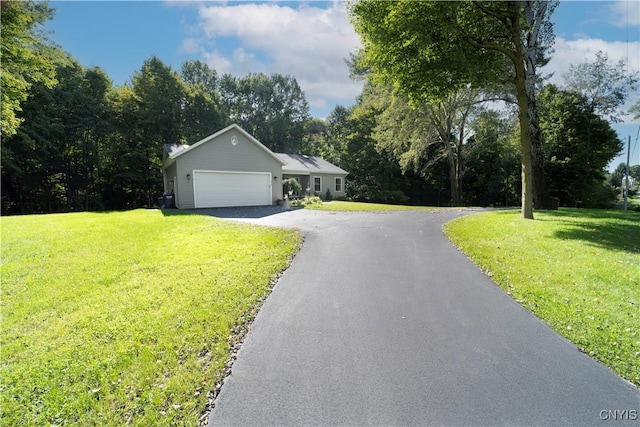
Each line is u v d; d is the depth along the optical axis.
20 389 2.52
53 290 4.59
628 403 2.24
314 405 2.29
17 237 7.62
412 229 8.75
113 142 24.39
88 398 2.39
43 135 20.56
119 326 3.45
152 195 26.97
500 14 8.89
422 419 2.13
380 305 3.91
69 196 23.52
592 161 22.14
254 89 43.81
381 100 20.16
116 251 6.56
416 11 8.02
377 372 2.63
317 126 47.59
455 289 4.38
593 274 4.63
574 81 21.77
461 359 2.78
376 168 29.30
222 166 16.75
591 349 2.88
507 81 9.98
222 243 7.15
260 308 3.90
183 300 4.09
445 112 19.92
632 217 9.80
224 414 2.22
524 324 3.39
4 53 12.43
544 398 2.30
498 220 9.38
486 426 2.07
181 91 28.20
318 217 11.85
